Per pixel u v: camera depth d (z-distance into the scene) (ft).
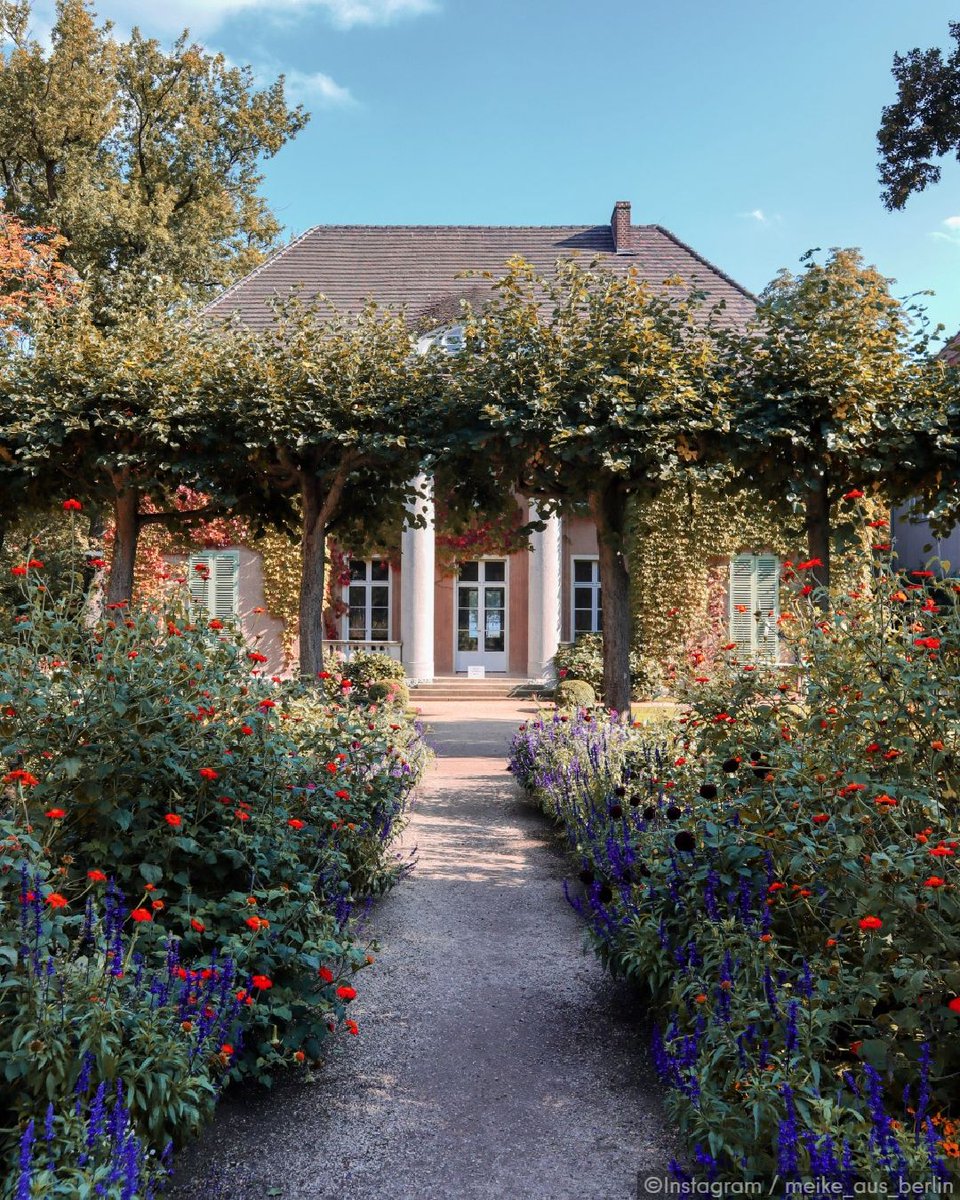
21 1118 6.86
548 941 15.75
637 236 66.08
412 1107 10.23
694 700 14.28
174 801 11.57
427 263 65.10
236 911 10.48
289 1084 10.71
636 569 56.54
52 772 10.41
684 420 26.40
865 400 26.32
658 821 13.78
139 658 11.48
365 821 17.12
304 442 28.73
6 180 74.90
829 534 28.91
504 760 34.96
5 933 7.63
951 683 10.34
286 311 32.35
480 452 28.73
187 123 79.87
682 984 10.14
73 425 29.19
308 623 32.22
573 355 27.53
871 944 8.52
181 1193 8.49
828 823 9.87
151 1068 7.82
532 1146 9.40
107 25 73.92
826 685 11.41
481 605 64.64
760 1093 7.38
